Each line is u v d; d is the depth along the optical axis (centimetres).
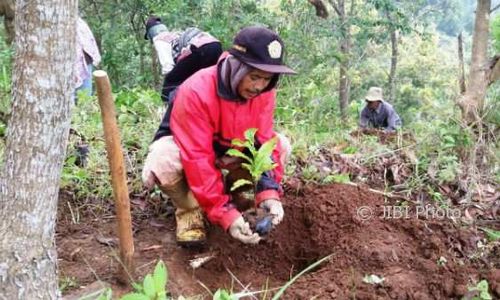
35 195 206
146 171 316
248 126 311
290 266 341
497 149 445
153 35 411
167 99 365
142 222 362
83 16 1230
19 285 209
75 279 297
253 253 340
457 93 514
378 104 816
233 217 299
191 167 297
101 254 321
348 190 376
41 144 202
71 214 362
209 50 352
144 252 329
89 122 466
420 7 1755
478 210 379
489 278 310
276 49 282
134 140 439
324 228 349
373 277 303
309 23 1271
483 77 508
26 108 199
